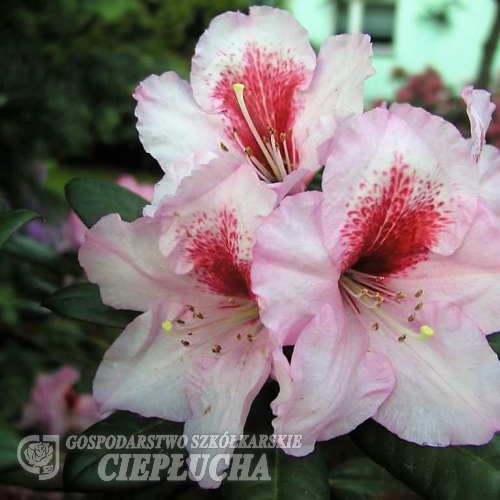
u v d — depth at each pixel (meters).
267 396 0.27
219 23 0.29
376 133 0.24
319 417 0.23
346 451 0.38
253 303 0.26
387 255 0.26
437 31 1.69
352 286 0.26
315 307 0.23
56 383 0.42
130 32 1.28
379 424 0.26
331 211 0.24
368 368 0.25
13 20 0.57
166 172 0.27
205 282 0.26
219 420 0.25
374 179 0.24
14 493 0.41
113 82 0.74
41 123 0.57
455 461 0.25
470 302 0.25
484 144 0.27
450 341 0.25
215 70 0.29
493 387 0.24
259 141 0.29
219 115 0.29
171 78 0.29
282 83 0.28
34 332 0.52
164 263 0.25
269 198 0.23
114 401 0.26
